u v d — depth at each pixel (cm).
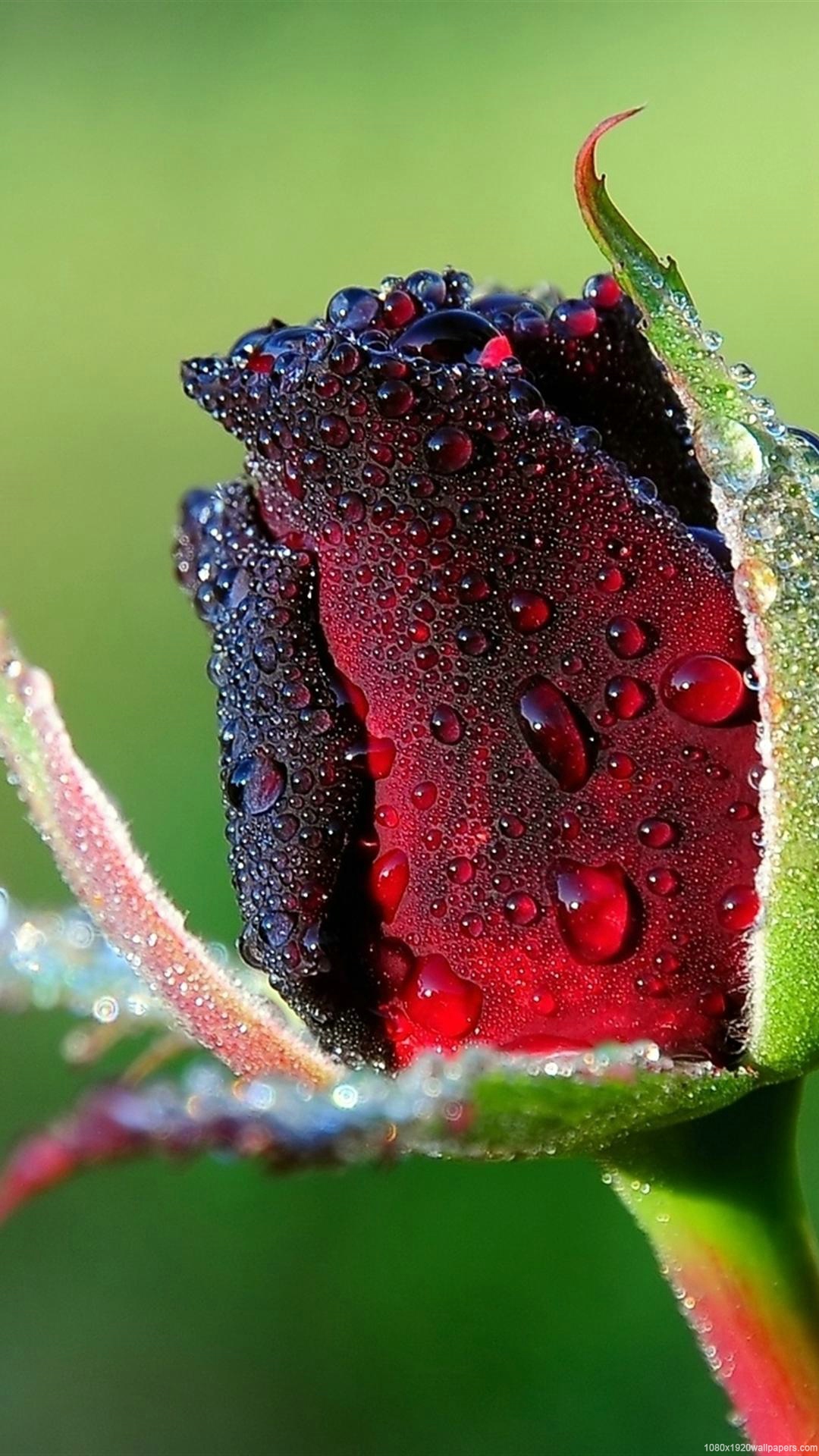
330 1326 30
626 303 15
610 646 15
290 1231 32
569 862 15
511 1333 29
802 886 14
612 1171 15
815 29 122
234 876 15
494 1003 15
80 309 89
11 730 15
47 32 140
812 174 94
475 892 15
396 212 98
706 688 14
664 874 14
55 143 117
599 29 128
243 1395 29
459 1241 30
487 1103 14
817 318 70
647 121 106
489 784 15
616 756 15
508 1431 28
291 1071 15
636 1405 27
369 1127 14
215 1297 31
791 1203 15
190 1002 15
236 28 139
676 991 14
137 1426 29
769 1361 15
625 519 15
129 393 76
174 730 44
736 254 81
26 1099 33
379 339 15
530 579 15
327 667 15
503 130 108
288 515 15
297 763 15
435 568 15
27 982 15
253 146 113
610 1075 14
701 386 14
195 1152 13
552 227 92
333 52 131
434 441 15
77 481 65
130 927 15
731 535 14
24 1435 28
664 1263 15
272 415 15
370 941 15
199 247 97
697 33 122
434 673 15
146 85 128
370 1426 28
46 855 40
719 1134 15
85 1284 32
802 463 14
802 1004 14
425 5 139
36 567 57
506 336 15
